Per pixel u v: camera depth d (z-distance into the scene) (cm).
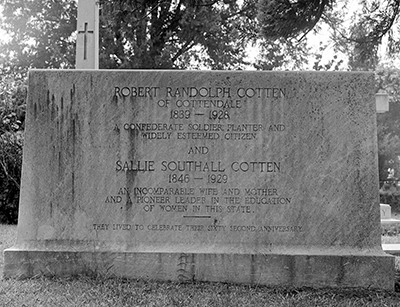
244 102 367
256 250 360
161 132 367
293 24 468
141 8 504
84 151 367
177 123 367
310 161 363
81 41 467
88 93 368
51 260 361
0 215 693
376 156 362
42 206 365
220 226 363
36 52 1205
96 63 469
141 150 367
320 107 365
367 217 360
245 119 366
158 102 368
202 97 368
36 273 361
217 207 364
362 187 362
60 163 367
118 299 319
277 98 366
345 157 363
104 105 368
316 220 361
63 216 365
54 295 325
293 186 363
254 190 364
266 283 357
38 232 365
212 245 362
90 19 467
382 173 1491
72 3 1194
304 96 366
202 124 367
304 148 364
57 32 1191
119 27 942
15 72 1159
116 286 341
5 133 693
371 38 495
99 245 363
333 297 332
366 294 342
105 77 369
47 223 365
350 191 362
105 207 365
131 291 333
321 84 366
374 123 364
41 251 362
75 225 365
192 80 368
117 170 366
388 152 1397
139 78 369
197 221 364
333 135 364
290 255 357
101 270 361
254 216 363
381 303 323
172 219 364
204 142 366
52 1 1184
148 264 360
